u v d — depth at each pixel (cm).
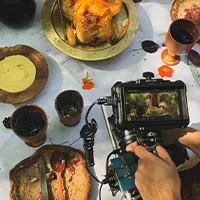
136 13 81
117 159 61
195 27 76
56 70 80
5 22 80
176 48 75
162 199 51
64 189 67
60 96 71
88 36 75
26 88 74
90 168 71
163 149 55
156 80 58
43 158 69
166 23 87
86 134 64
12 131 73
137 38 84
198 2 87
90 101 77
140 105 56
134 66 82
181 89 57
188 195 68
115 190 65
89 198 68
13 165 71
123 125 55
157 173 52
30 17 81
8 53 77
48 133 74
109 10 75
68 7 75
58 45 77
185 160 68
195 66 82
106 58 76
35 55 78
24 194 67
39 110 69
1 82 74
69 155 70
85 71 80
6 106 75
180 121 56
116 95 57
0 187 69
